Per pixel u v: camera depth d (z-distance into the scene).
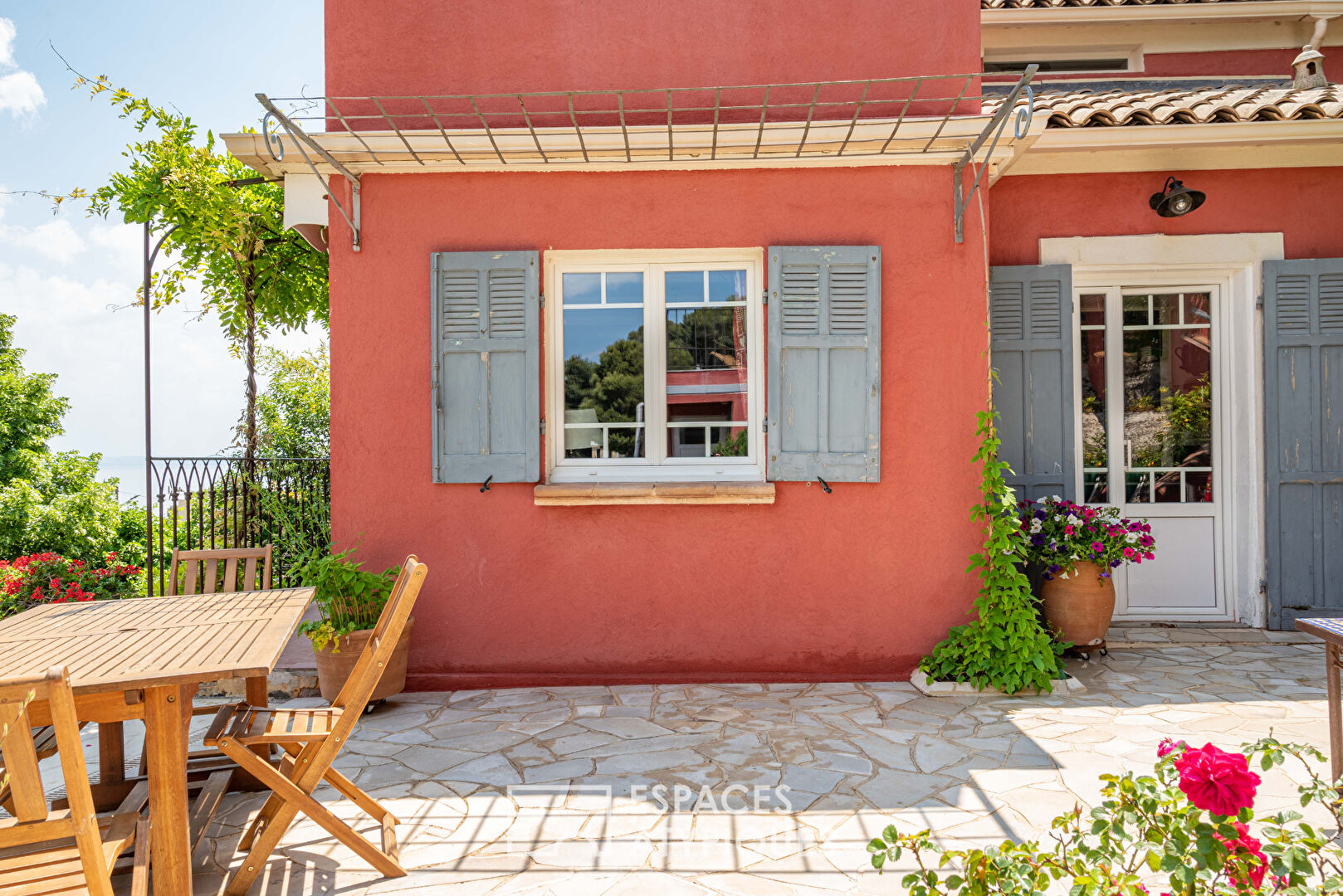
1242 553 5.75
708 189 4.91
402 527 4.93
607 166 4.89
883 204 4.89
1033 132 4.64
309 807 2.60
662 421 5.10
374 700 4.39
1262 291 5.60
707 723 4.12
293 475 6.25
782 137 4.70
